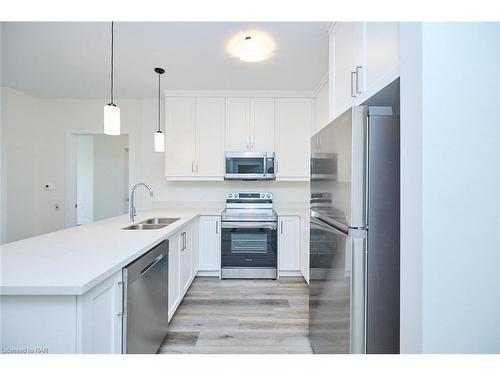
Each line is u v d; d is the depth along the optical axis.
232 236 3.54
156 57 2.76
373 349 1.30
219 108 3.75
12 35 2.35
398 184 1.30
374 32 1.37
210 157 3.75
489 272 0.91
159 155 4.15
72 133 4.25
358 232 1.30
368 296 1.30
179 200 4.15
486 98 0.91
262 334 2.25
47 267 1.21
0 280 1.05
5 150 3.73
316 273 1.90
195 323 2.42
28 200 4.11
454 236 0.90
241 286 3.30
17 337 1.05
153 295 1.77
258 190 4.14
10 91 3.75
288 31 2.25
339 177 1.45
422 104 0.90
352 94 1.63
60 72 3.17
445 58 0.90
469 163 0.91
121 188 6.45
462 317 0.91
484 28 0.91
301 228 3.47
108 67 3.01
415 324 0.94
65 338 1.05
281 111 3.77
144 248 1.58
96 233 2.00
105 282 1.23
